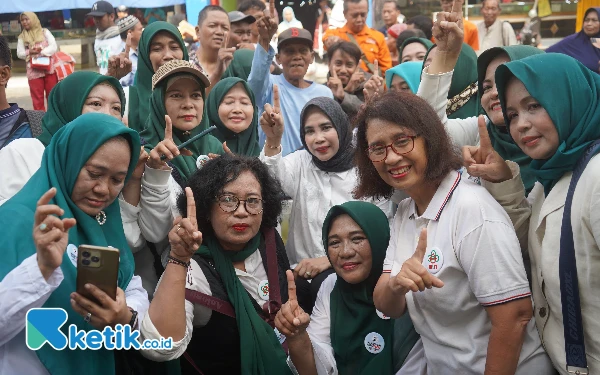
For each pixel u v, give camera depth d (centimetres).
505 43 913
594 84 246
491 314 244
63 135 235
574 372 239
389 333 288
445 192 256
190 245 239
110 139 231
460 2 311
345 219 292
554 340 250
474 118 344
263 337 274
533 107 246
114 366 241
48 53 993
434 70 317
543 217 251
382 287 264
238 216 278
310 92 522
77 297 213
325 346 292
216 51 564
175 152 277
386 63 752
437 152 254
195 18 1120
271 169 362
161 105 345
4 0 1222
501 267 242
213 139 377
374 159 257
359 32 747
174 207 301
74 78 321
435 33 314
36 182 231
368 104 261
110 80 328
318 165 377
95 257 212
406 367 277
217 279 280
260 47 471
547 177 249
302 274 342
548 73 242
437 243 253
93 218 241
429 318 261
